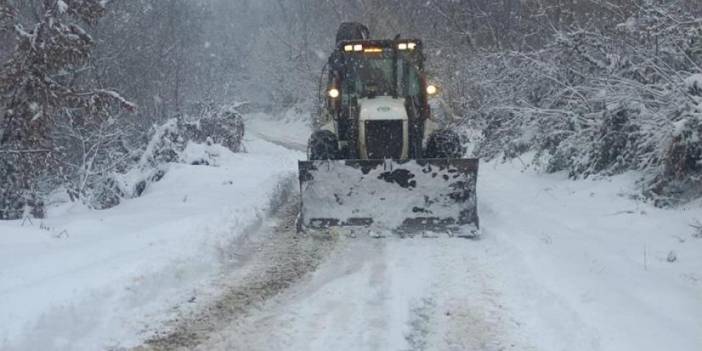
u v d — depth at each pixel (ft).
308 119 242.58
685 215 46.73
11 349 25.32
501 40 135.13
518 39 126.82
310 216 49.37
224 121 124.06
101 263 36.22
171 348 27.32
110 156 96.12
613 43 69.92
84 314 29.55
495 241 44.73
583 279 33.63
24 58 64.34
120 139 109.29
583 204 54.60
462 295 33.63
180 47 191.83
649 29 59.88
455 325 29.45
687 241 41.32
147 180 84.28
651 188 52.54
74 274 33.78
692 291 31.99
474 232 46.39
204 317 31.04
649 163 54.95
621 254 39.14
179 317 31.04
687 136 48.93
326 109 58.44
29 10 110.11
